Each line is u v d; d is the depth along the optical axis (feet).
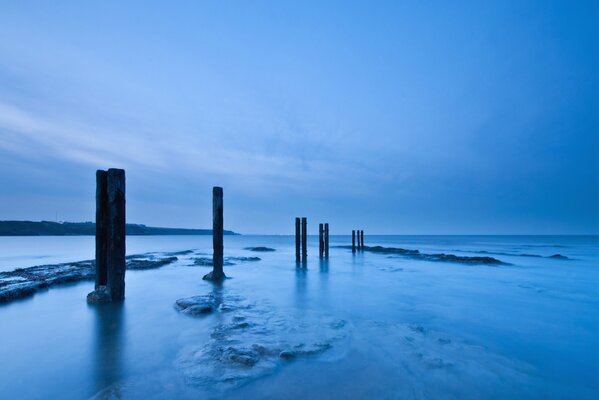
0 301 29.55
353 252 120.06
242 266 69.15
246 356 16.84
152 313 26.99
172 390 14.06
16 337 21.27
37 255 101.55
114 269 30.89
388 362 17.08
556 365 17.29
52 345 19.84
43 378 15.46
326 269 64.64
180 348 19.16
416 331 22.50
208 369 15.93
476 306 31.42
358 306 31.19
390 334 21.70
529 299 35.04
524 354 18.84
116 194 30.71
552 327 24.40
